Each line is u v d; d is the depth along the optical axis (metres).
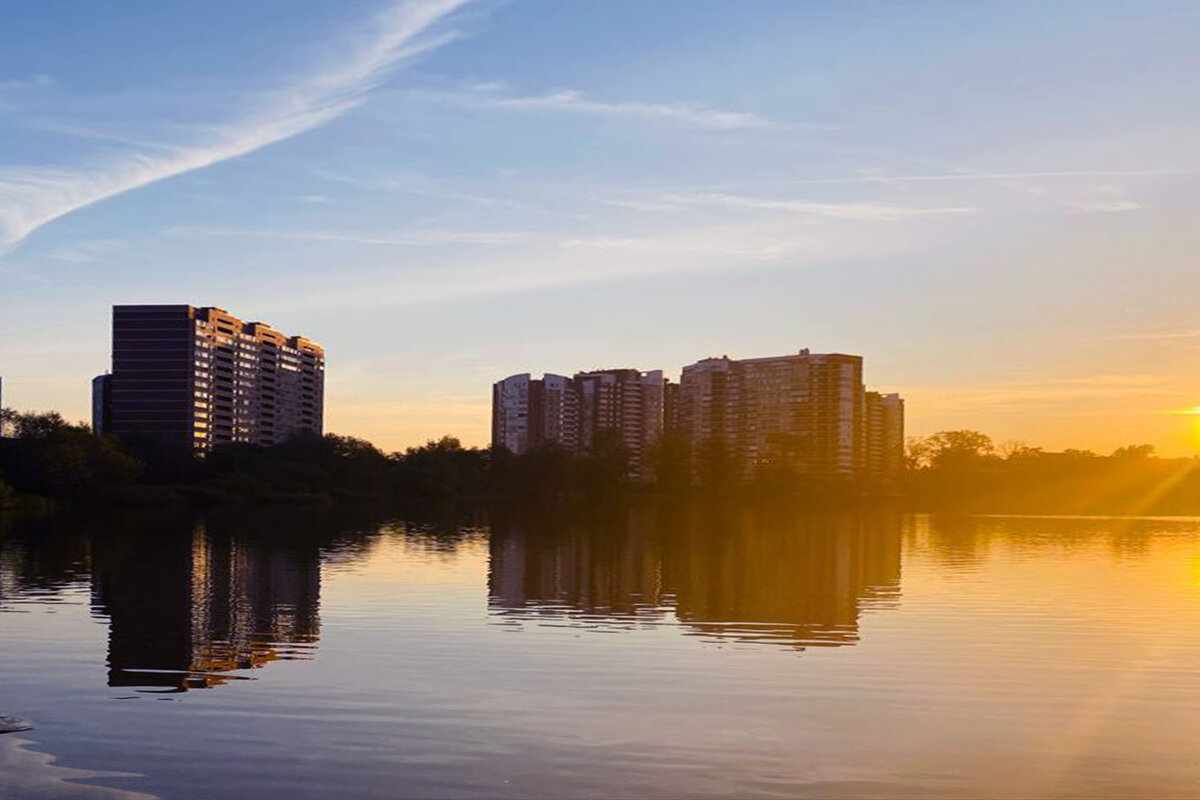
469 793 18.73
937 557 74.75
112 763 20.30
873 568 64.69
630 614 41.44
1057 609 43.25
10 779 19.36
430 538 94.12
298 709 24.53
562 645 33.66
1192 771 20.33
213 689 26.64
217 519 128.50
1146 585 53.59
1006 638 35.34
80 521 119.25
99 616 40.06
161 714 24.00
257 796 18.55
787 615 41.31
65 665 29.81
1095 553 79.06
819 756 21.05
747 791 18.97
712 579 56.84
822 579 56.97
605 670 29.39
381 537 94.81
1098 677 28.64
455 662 30.53
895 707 25.05
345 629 37.00
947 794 18.95
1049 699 26.00
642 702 25.44
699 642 34.34
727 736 22.42
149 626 37.50
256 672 28.86
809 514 183.62
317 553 74.00
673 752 21.20
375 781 19.34
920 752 21.38
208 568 61.09
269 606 43.31
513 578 56.47
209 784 19.14
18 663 30.12
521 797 18.55
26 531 98.12
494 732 22.62
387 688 26.83
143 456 199.38
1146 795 19.02
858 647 33.47
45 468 159.25
